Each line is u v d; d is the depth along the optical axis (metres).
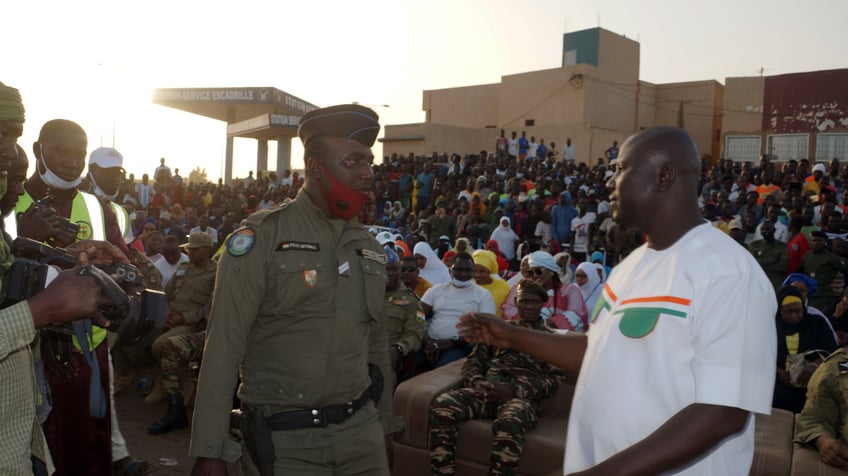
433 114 32.19
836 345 4.29
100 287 1.40
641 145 1.42
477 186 13.81
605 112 27.36
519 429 3.45
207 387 1.85
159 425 4.53
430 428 3.70
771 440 3.23
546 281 5.55
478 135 27.83
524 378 3.82
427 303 5.23
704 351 1.25
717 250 1.31
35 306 1.32
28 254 1.63
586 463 1.49
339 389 2.01
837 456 2.89
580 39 27.62
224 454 1.84
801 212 8.93
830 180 13.55
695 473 1.33
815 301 7.02
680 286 1.32
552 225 10.99
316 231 2.04
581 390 1.52
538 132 25.84
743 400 1.21
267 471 1.89
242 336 1.91
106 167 3.35
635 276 1.44
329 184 1.99
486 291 5.21
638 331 1.35
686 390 1.29
